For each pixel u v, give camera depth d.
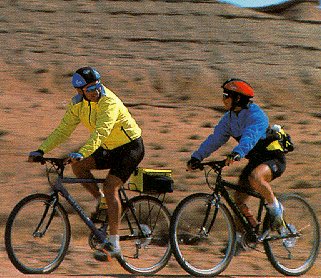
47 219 24.02
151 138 68.38
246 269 30.41
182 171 51.03
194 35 147.38
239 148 23.72
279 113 100.19
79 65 125.06
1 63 122.44
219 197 24.88
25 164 52.00
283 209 25.41
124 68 125.19
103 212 25.09
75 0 161.25
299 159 56.31
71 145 61.00
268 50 141.88
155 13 158.00
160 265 25.48
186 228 25.11
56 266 24.23
